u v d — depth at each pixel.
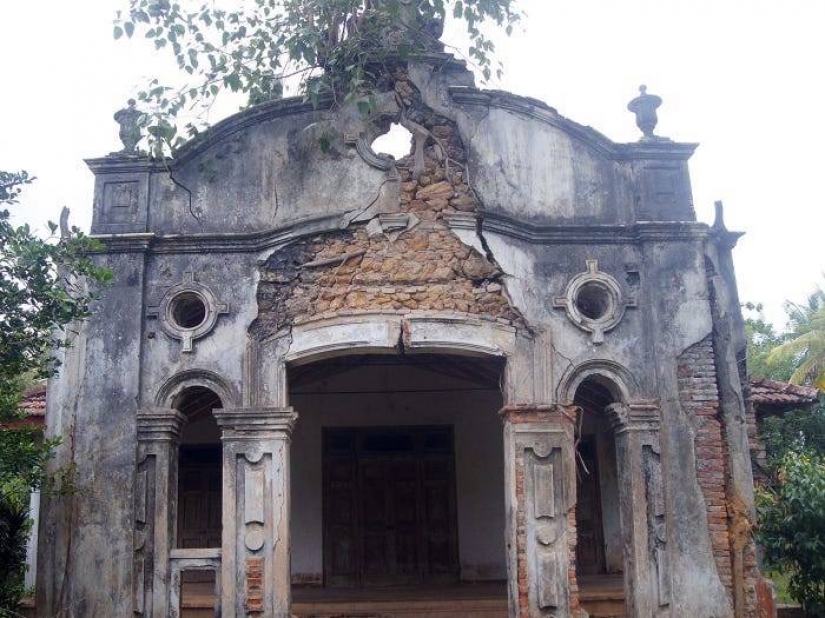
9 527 10.16
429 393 15.48
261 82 11.66
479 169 10.91
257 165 10.93
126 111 11.10
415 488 15.19
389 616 11.68
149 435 10.16
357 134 10.92
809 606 10.71
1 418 9.98
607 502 14.97
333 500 15.08
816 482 10.40
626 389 10.49
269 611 9.73
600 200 11.06
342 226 10.63
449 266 10.62
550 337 10.55
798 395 14.32
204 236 10.60
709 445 10.37
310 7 11.29
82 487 10.01
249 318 10.46
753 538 10.31
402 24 11.21
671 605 9.94
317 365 13.22
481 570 14.84
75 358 10.35
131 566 9.78
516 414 10.32
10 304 8.67
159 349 10.42
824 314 24.88
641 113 11.39
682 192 11.13
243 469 10.09
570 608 9.88
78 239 9.15
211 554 9.92
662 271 10.77
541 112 11.12
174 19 11.09
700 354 10.60
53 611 9.70
